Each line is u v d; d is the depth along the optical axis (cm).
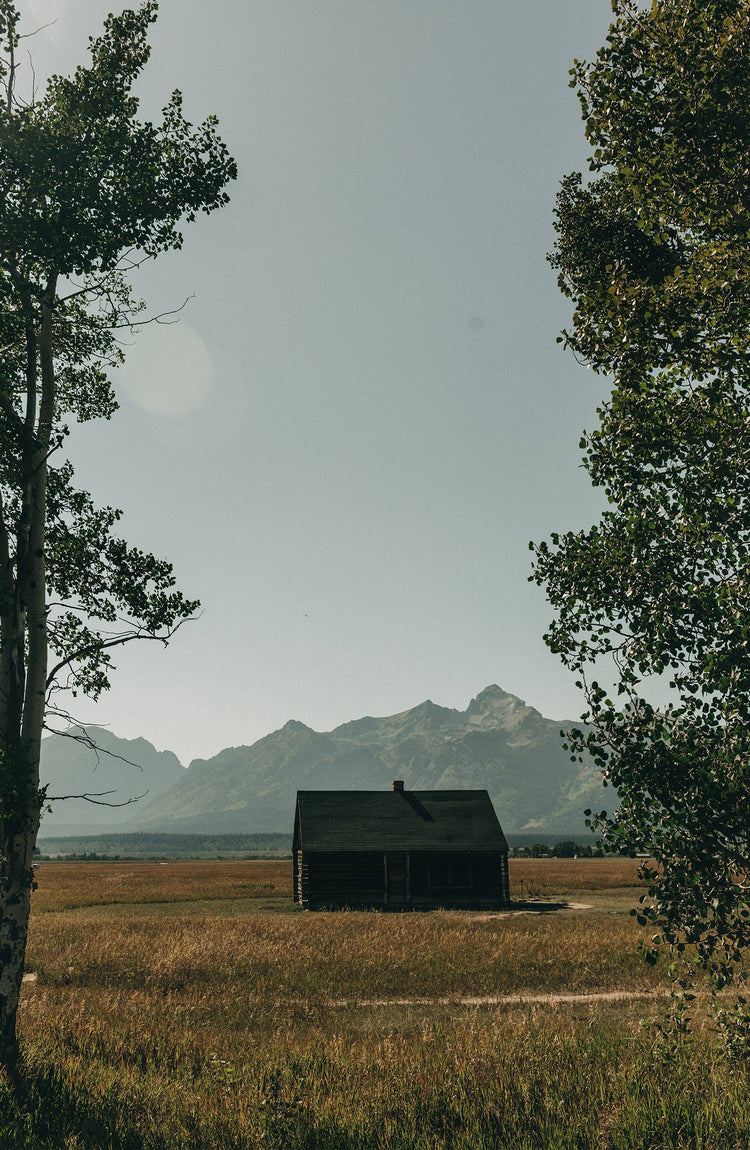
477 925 3108
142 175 1186
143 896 5222
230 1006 1573
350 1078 966
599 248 999
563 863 10138
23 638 1123
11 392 1252
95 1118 813
